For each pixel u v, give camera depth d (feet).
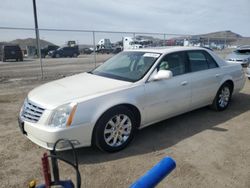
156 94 13.65
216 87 17.63
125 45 53.52
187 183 9.78
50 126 10.69
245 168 10.85
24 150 12.48
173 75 14.84
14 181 9.99
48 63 69.97
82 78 14.49
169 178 10.08
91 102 11.28
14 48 80.48
